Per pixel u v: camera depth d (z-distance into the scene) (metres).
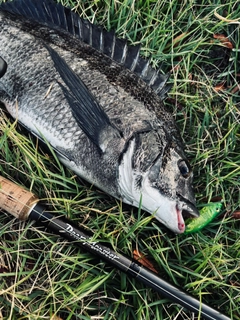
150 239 0.44
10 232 0.43
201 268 0.42
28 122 0.42
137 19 0.48
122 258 0.40
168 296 0.39
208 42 0.50
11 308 0.39
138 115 0.40
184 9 0.49
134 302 0.42
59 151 0.41
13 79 0.42
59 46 0.42
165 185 0.39
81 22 0.45
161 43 0.48
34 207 0.40
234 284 0.43
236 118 0.47
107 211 0.42
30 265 0.43
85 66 0.42
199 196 0.45
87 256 0.42
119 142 0.39
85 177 0.42
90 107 0.39
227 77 0.49
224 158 0.47
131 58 0.44
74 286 0.42
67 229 0.40
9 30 0.43
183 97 0.48
